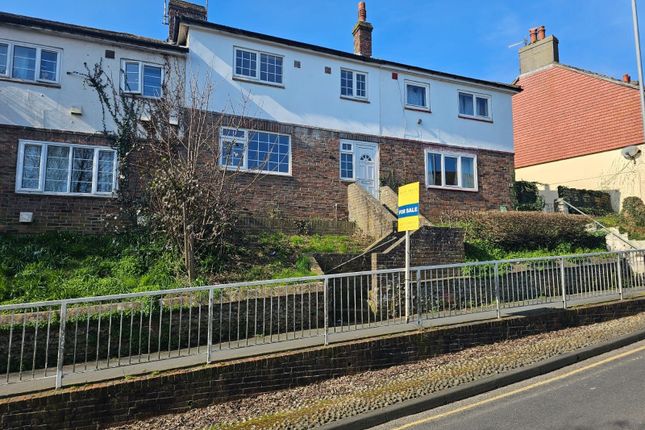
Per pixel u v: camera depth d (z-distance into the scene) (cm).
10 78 1279
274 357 682
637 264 1124
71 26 1362
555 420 540
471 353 802
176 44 1608
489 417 566
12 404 549
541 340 858
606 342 816
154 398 607
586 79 2348
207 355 671
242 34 1544
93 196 1299
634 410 549
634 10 1499
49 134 1293
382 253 1121
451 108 1920
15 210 1227
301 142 1605
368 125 1736
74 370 632
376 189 1711
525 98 2639
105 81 1374
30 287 908
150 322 797
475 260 1305
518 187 2031
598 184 2256
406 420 579
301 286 918
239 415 596
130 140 1345
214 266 1070
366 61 1755
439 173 1855
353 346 736
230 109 1505
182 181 1091
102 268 1042
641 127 2112
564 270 1005
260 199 1502
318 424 550
